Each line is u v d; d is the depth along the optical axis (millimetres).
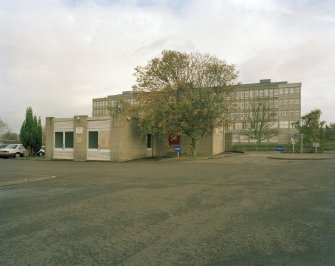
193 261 4488
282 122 102312
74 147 30391
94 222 6656
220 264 4379
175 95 31578
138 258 4613
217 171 17750
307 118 55500
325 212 7516
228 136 52531
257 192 10391
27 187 11969
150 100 30719
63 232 5957
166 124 29859
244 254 4758
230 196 9648
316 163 23719
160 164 24125
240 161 26594
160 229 6102
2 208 8148
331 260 4520
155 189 11133
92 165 23469
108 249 5000
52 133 32281
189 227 6230
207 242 5320
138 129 30812
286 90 102750
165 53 31828
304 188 11250
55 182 13359
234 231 5945
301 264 4379
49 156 32250
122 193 10305
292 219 6855
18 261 4535
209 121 31500
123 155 28625
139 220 6793
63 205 8453
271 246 5109
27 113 38938
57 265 4379
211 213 7418
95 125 29547
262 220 6766
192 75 31969
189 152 35906
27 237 5664
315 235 5703
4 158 35781
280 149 48562
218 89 32438
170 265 4352
